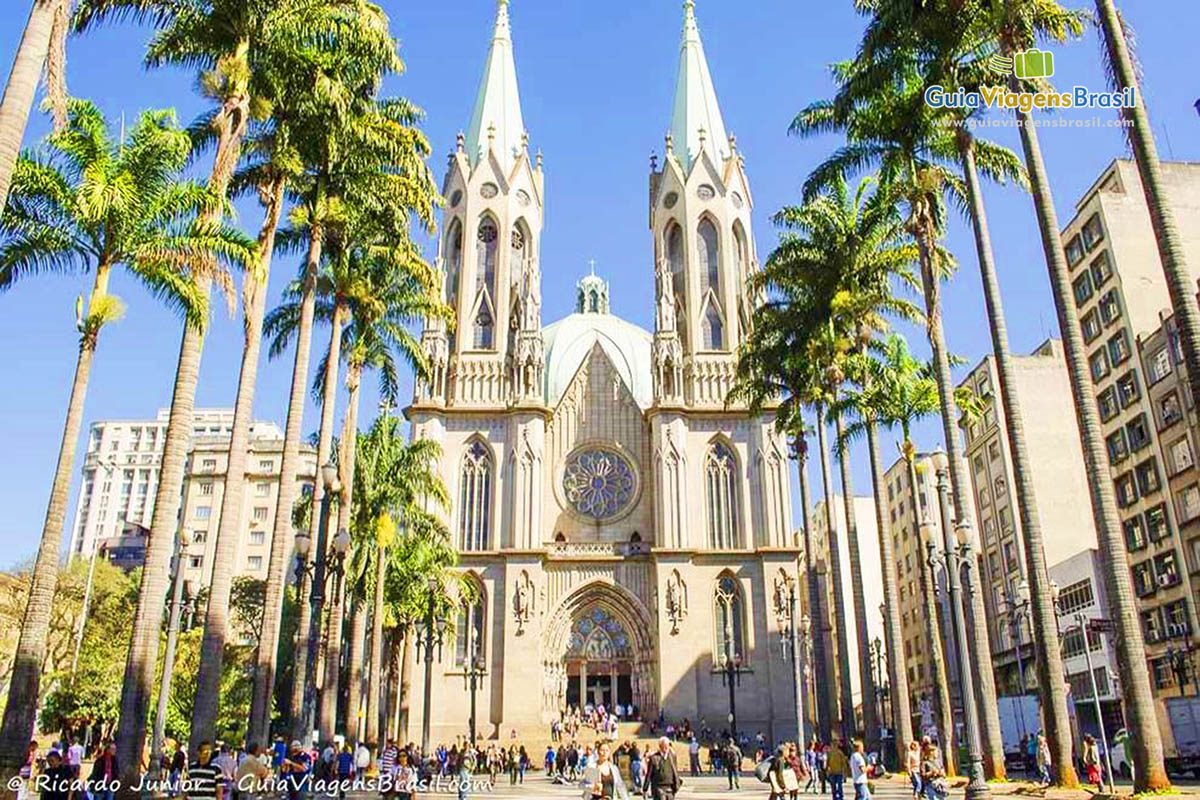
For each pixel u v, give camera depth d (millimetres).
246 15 30031
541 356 78875
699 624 71438
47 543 24953
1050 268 28594
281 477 35000
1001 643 83750
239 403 31391
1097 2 25328
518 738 66812
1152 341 65750
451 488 75125
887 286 46062
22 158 26453
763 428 77000
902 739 41156
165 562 26281
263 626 33438
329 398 40938
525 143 88625
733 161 87562
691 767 56750
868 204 46188
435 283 46438
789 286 48406
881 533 44406
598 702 72438
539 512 74000
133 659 25156
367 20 33906
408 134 38625
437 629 60750
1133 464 67688
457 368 78812
